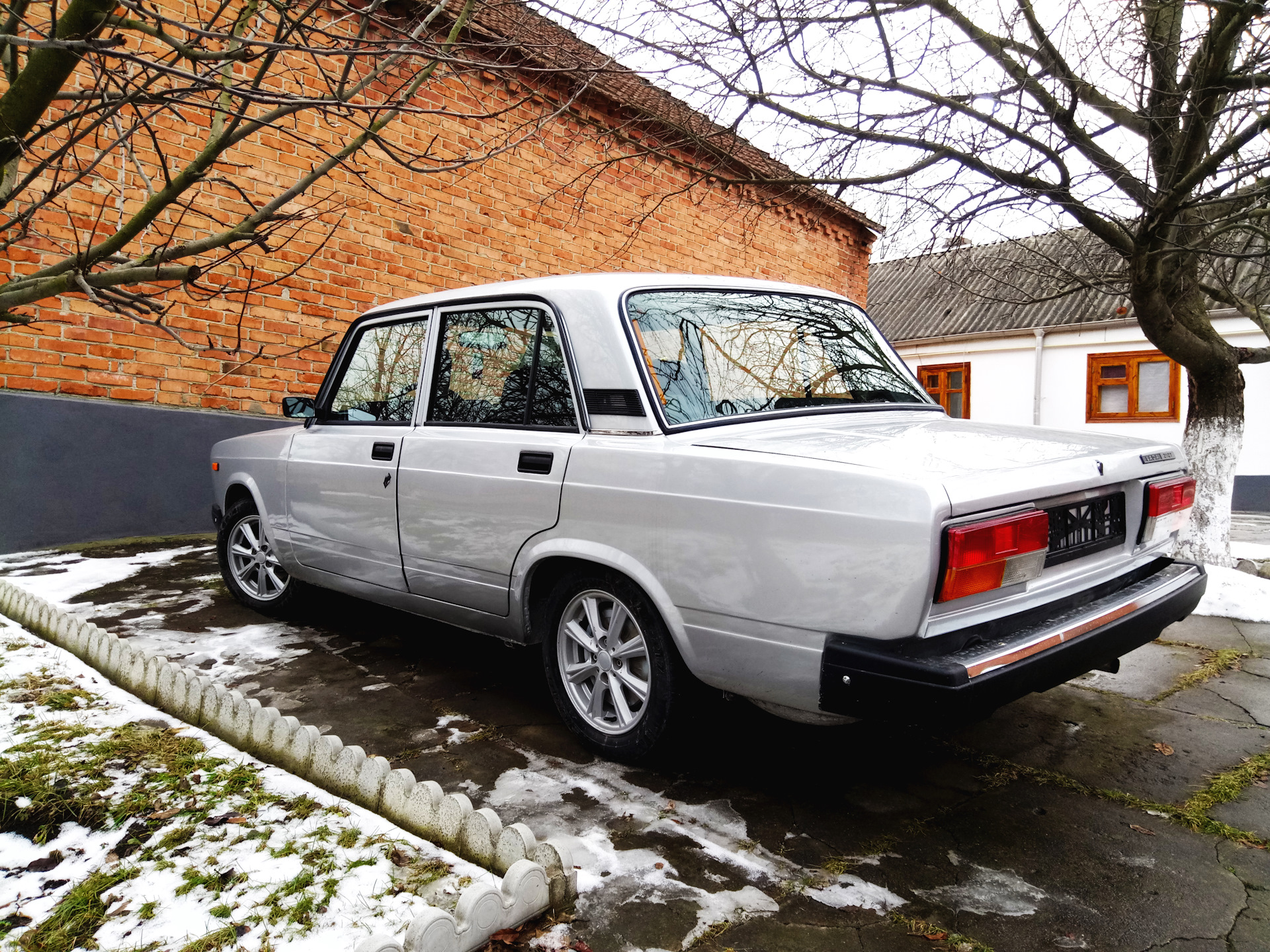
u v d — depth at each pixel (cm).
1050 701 352
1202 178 396
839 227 1213
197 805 233
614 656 281
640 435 269
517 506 299
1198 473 602
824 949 184
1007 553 215
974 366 1961
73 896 191
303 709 330
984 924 195
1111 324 1730
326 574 403
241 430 656
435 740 301
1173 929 194
